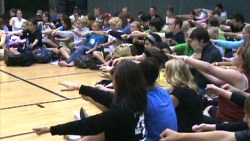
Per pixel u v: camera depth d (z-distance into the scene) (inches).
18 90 223.9
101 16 431.2
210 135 63.1
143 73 91.1
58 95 212.1
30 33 320.8
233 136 62.3
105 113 81.7
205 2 396.2
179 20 221.5
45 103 196.4
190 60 112.0
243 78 104.7
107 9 503.5
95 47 294.0
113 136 83.0
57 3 555.2
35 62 315.3
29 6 560.1
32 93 216.8
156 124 92.2
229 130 86.7
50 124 163.0
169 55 127.1
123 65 83.8
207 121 108.8
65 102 197.9
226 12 374.6
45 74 271.1
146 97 85.4
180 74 107.1
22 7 558.3
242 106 93.0
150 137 92.0
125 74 82.5
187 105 103.9
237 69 108.2
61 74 271.3
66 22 345.7
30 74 271.4
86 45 305.4
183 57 114.4
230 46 186.2
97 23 307.6
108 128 81.8
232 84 105.7
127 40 242.1
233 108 109.4
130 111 81.4
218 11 340.2
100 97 104.2
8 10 550.6
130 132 83.1
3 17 411.2
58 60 325.7
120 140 83.0
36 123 164.4
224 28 293.1
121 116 80.9
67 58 314.0
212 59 156.5
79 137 136.0
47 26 386.9
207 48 160.6
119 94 83.7
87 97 111.0
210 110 131.3
